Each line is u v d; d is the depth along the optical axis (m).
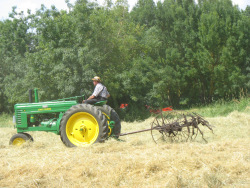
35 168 4.84
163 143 6.61
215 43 19.48
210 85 21.33
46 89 14.73
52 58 14.17
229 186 3.79
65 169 4.75
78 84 13.82
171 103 22.20
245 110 12.50
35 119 7.53
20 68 19.80
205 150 5.51
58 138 8.79
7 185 4.21
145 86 16.70
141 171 4.43
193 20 21.23
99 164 4.86
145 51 19.02
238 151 5.29
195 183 3.87
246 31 20.05
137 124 11.32
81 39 14.36
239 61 19.75
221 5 21.27
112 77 15.07
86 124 6.73
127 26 18.48
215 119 9.92
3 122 16.89
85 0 15.59
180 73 20.59
